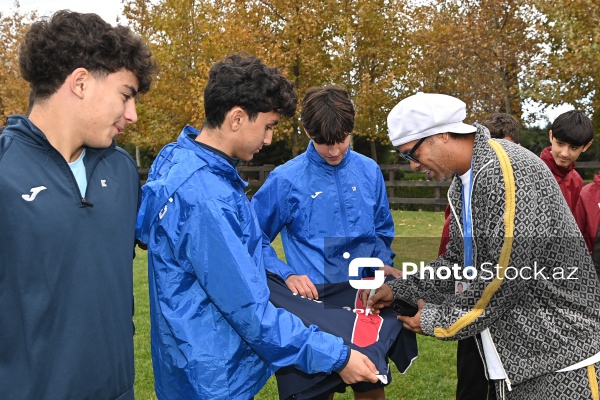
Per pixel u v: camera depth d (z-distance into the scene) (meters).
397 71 19.55
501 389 2.21
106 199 1.73
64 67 1.59
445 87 21.25
